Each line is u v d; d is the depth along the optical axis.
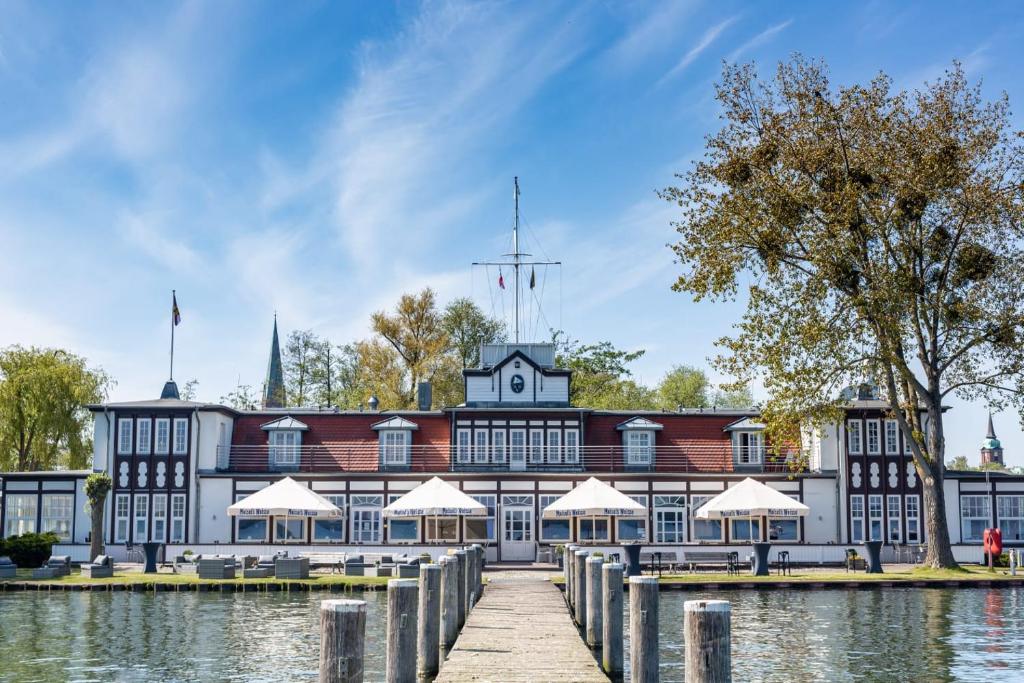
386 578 41.97
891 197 43.22
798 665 22.58
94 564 43.12
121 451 56.62
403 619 14.12
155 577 42.66
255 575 42.44
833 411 44.97
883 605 34.41
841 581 40.56
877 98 43.41
